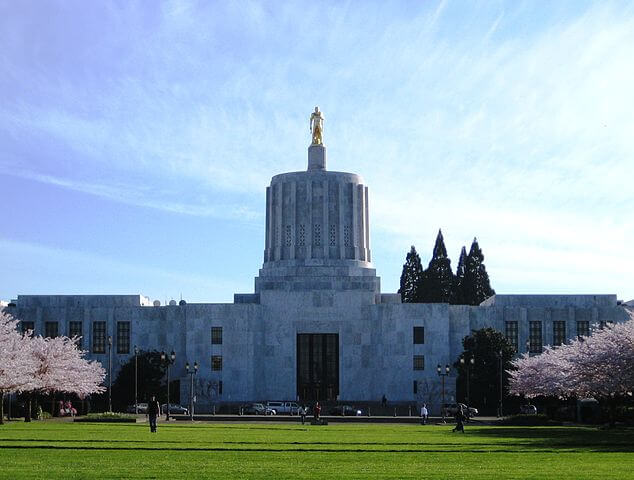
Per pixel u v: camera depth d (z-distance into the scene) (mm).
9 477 34906
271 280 138375
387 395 134000
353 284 138000
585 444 55438
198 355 134000
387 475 36344
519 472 37656
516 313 136125
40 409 98250
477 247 175000
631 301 148625
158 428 76625
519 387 103250
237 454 46906
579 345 93250
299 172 139875
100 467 39062
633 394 83938
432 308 134875
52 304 136625
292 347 136125
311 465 40656
